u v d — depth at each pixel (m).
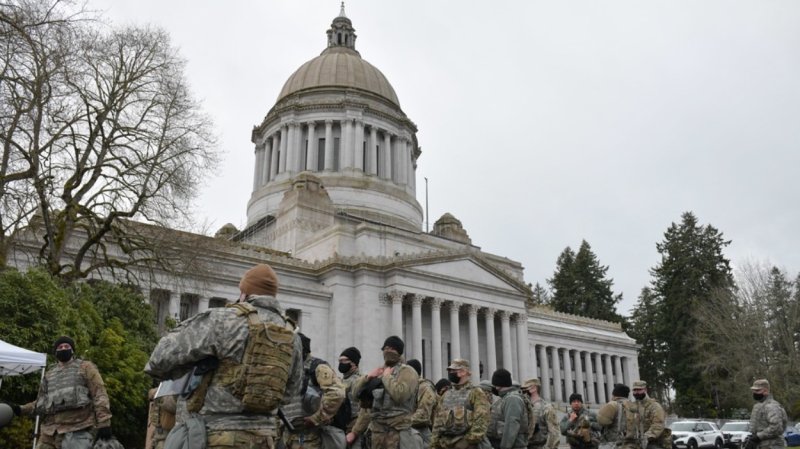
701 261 106.00
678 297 105.75
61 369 14.00
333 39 110.81
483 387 15.91
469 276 74.00
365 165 94.62
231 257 62.62
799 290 84.50
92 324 31.30
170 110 39.97
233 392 6.72
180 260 43.16
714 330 85.69
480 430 13.01
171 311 54.09
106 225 37.78
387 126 97.00
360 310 66.62
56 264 35.19
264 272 7.75
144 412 32.22
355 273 68.44
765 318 81.81
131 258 42.47
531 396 17.81
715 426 55.16
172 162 39.53
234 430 6.64
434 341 68.81
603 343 101.94
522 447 14.50
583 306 129.75
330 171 90.50
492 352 73.75
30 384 25.16
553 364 94.31
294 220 78.69
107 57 37.66
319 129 94.50
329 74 98.75
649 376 117.94
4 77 29.00
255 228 85.88
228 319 6.89
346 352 14.22
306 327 65.12
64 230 36.34
